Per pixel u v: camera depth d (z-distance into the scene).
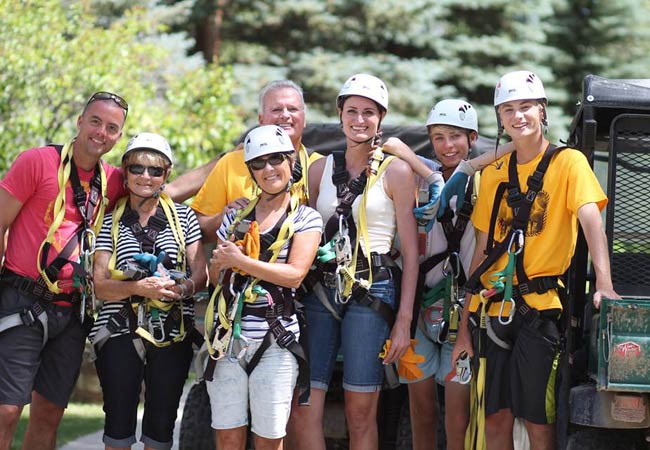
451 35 34.97
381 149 8.68
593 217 7.76
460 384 9.04
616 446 8.08
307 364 8.31
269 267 8.21
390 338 8.46
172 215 8.84
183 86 21.41
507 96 8.07
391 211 8.61
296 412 8.62
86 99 18.44
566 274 8.53
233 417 8.30
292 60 34.12
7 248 8.80
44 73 17.94
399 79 33.22
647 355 7.54
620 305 7.52
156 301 8.59
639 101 8.10
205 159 20.20
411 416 9.47
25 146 17.53
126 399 8.64
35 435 9.12
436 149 9.70
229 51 35.22
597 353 7.75
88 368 18.27
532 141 8.12
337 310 8.62
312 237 8.41
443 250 9.19
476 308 8.38
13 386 8.59
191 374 20.98
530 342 7.98
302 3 34.31
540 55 34.53
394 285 8.59
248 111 32.41
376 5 33.94
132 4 30.89
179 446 10.05
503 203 8.27
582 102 8.22
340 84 33.16
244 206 8.68
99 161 8.93
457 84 34.25
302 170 9.07
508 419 8.40
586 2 35.72
